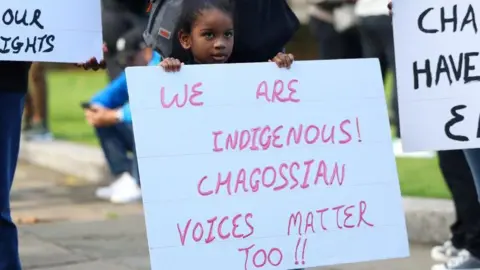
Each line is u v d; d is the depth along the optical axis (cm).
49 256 888
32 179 1442
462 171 792
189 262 516
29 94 1747
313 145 550
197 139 527
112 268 839
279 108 546
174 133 523
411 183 1138
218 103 534
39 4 599
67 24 608
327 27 1268
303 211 543
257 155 538
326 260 544
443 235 912
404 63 612
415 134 613
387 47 1216
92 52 616
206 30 561
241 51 594
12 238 637
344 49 1268
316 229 544
